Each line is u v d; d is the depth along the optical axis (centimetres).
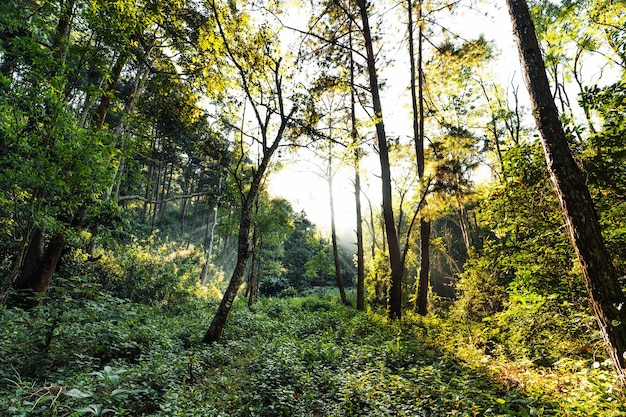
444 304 2206
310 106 1062
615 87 477
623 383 390
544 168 562
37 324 554
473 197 1351
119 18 698
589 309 548
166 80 1235
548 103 477
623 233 491
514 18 524
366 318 1199
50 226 639
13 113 536
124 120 945
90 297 725
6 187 566
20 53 588
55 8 672
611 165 486
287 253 4759
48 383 426
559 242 549
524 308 675
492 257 636
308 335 1011
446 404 428
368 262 2820
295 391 523
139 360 568
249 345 808
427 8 1441
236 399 468
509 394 435
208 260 2592
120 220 1114
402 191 2119
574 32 1378
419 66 1570
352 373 595
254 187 957
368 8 1297
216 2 954
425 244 1518
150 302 1401
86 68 713
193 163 3133
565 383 473
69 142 579
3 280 904
